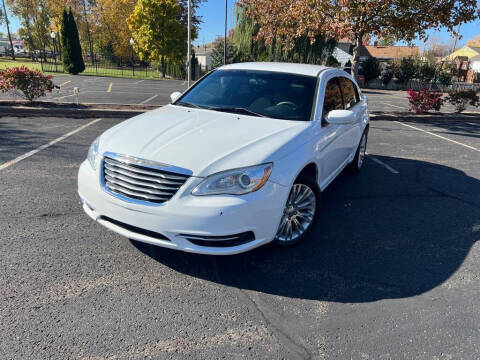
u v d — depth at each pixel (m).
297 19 12.16
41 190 4.59
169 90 20.52
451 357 2.35
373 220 4.35
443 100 13.20
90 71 39.41
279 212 3.07
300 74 4.40
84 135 7.47
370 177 6.00
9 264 3.04
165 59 41.19
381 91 31.89
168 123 3.52
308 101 4.00
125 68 54.84
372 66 35.31
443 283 3.15
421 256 3.58
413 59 37.62
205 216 2.71
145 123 3.55
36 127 7.97
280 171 3.04
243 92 4.21
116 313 2.57
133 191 2.87
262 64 4.82
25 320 2.44
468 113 13.58
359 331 2.54
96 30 60.06
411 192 5.37
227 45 35.50
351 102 5.25
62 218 3.89
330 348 2.38
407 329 2.58
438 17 10.69
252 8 14.09
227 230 2.76
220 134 3.24
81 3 59.09
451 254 3.65
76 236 3.55
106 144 3.15
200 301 2.76
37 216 3.90
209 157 2.87
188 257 3.31
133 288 2.85
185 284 2.94
